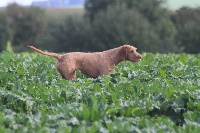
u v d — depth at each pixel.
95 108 11.24
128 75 16.53
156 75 17.33
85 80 16.19
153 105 12.24
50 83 15.95
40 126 10.41
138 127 10.41
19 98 12.64
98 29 72.38
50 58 23.44
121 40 71.06
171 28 73.69
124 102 12.27
